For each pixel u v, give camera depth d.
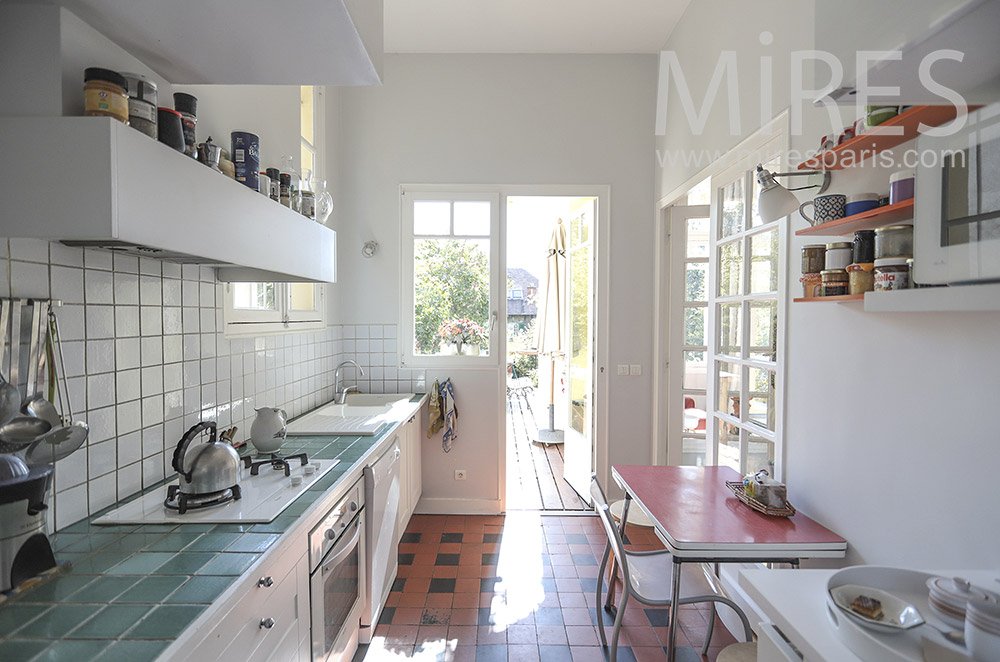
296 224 1.84
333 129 3.55
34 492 1.05
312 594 1.54
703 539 1.70
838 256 1.62
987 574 1.14
